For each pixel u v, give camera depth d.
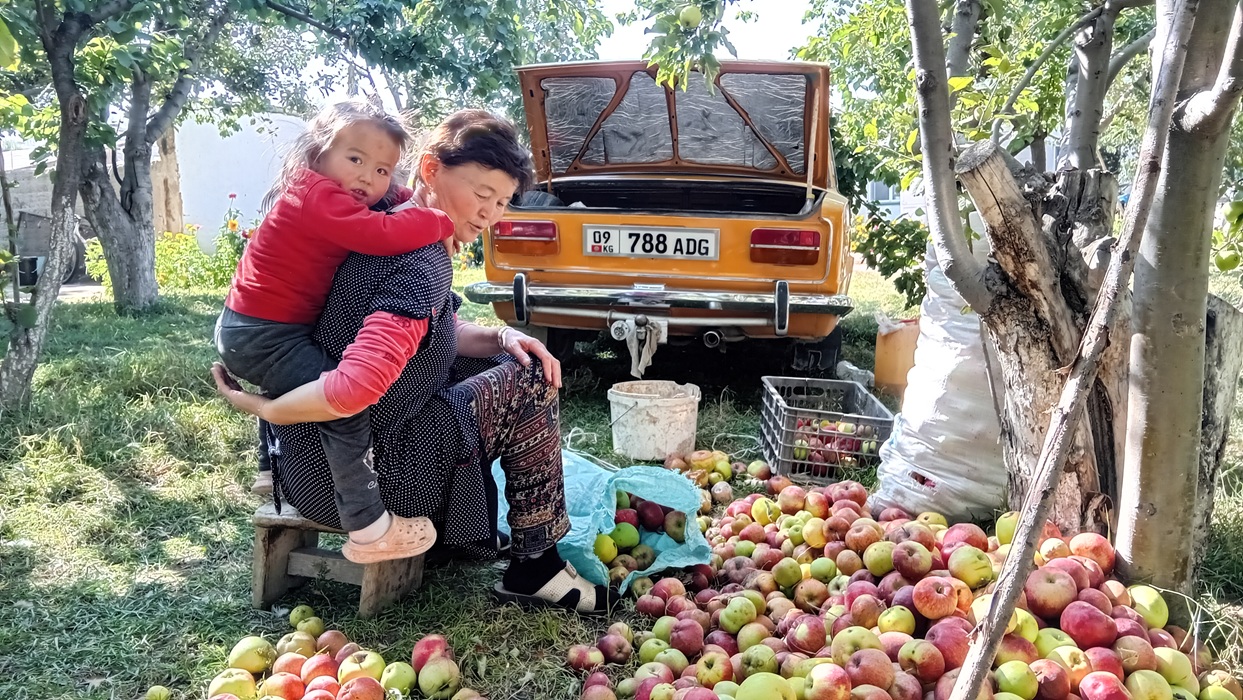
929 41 2.55
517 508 2.87
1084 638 2.31
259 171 21.52
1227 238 2.98
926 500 3.58
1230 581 3.09
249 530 3.69
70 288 13.97
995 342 2.99
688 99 6.21
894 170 6.98
